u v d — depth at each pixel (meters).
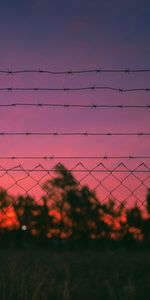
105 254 5.54
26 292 4.16
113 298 4.18
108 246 5.56
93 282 4.71
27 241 5.63
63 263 5.24
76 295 4.40
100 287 4.44
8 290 4.36
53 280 4.46
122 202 5.53
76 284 4.48
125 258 5.50
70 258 5.52
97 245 5.58
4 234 5.63
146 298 4.23
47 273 4.78
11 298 4.17
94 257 5.50
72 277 4.93
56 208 5.58
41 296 4.20
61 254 5.56
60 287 4.31
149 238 5.47
